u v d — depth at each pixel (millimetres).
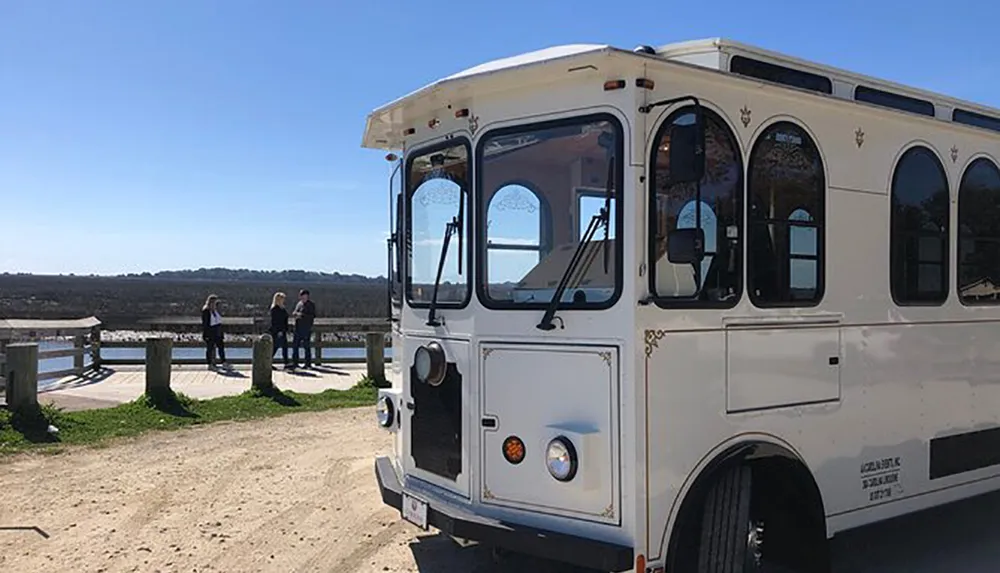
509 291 4145
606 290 3818
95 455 8000
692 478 3881
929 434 5094
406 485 4734
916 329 5020
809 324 4379
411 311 4809
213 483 6957
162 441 8750
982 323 5496
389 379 13594
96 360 16094
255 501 6418
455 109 4402
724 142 4062
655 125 3816
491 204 4223
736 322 4062
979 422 5465
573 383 3877
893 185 4898
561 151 4000
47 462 7672
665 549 3785
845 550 5438
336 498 6516
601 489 3775
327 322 19750
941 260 5219
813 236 4434
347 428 9625
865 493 4691
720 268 4027
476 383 4219
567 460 3785
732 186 4090
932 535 5766
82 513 6039
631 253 3732
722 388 3996
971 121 5699
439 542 5461
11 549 5242
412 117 4785
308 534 5617
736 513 4012
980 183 5543
